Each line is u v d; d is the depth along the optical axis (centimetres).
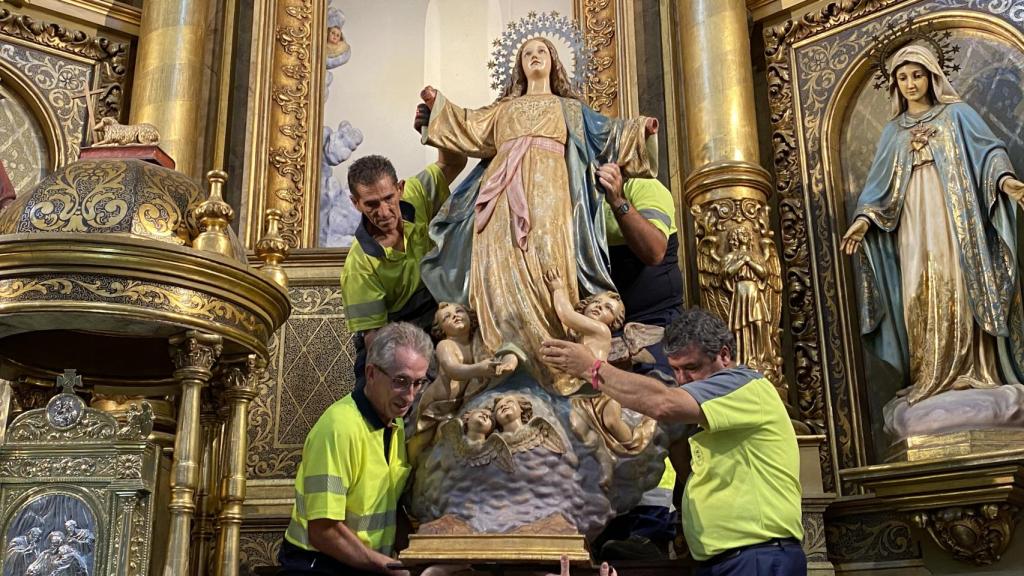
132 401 434
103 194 326
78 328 321
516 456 299
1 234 314
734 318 452
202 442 362
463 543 283
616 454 309
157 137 359
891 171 443
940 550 414
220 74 532
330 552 313
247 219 510
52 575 296
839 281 476
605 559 328
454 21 580
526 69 377
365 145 554
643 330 333
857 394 459
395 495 329
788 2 526
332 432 320
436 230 354
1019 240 424
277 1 552
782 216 499
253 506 442
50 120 518
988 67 459
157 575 337
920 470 392
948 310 416
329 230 532
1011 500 386
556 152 350
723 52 501
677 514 341
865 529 434
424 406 319
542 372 315
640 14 544
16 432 307
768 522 289
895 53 458
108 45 541
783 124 515
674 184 503
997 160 419
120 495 303
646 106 526
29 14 525
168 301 311
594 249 339
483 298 327
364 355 380
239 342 326
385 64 571
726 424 290
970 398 400
